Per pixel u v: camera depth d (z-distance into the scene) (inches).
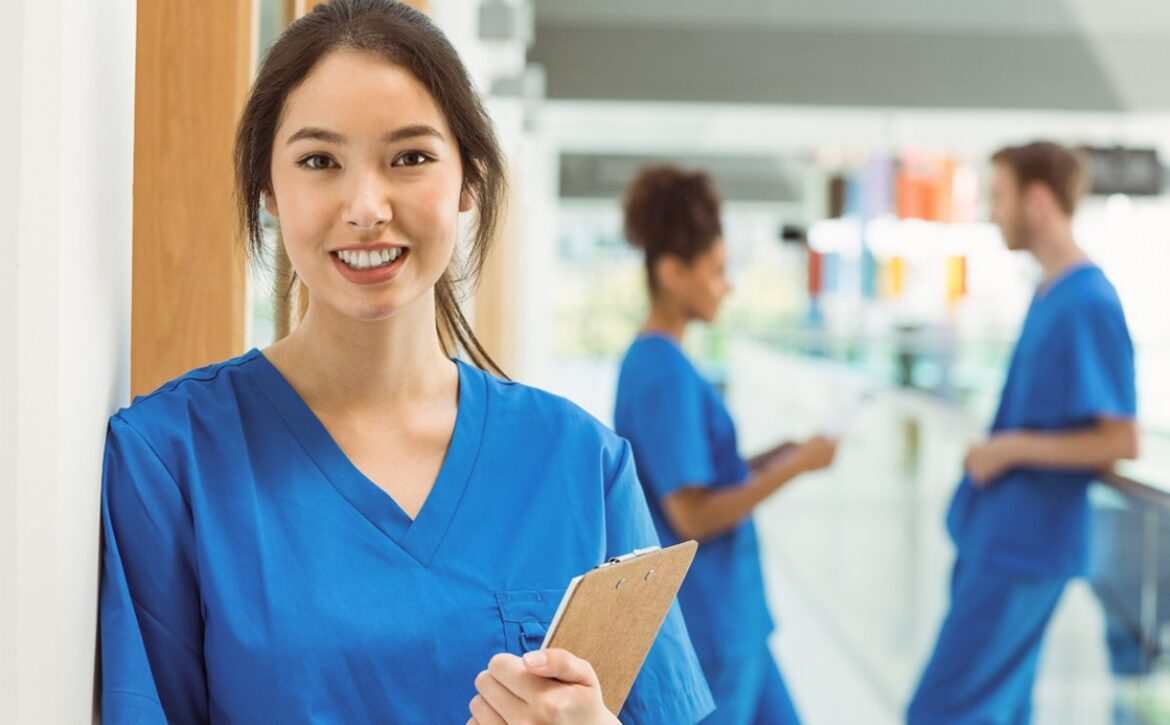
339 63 39.3
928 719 133.3
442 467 43.0
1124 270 311.3
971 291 327.0
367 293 39.6
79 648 36.8
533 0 234.7
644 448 100.0
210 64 54.4
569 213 435.8
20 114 34.1
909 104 238.5
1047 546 126.2
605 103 237.6
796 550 216.8
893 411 161.8
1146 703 115.6
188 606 39.8
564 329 442.3
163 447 40.4
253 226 42.8
